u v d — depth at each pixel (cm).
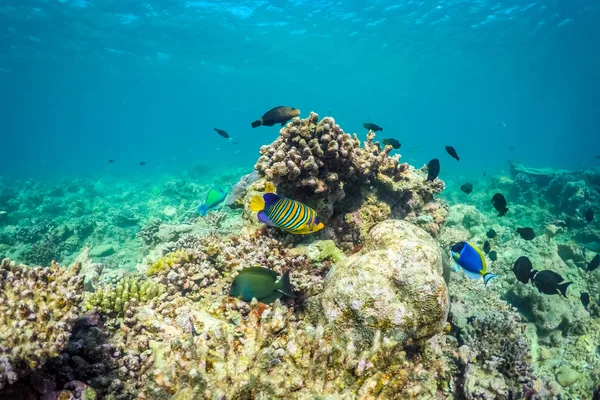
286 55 4559
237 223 844
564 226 1282
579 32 3469
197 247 561
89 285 546
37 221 1490
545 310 647
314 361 266
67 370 275
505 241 1045
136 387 300
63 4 2545
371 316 296
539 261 810
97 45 3666
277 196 331
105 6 2630
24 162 6519
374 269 309
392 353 284
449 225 1038
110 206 1889
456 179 2702
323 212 509
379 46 4119
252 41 3841
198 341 288
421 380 290
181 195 1833
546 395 420
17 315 243
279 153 479
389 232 345
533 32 3481
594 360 610
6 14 2672
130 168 4922
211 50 4159
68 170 4888
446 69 5531
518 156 6253
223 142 8450
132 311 368
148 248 975
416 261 308
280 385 248
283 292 319
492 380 373
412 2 2809
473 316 493
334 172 518
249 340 288
